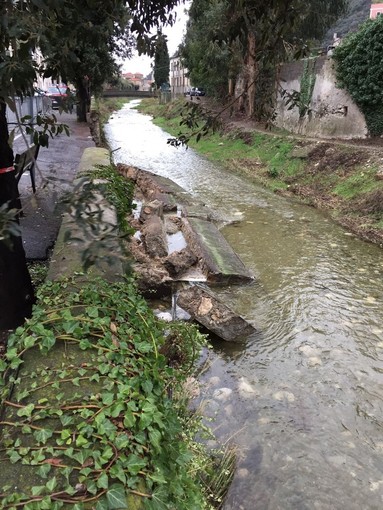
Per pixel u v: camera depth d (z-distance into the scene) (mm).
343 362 4844
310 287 6680
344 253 8164
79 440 1811
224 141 20344
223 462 3389
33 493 1597
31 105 8984
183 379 3625
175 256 6812
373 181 10836
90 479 1655
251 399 4230
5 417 2000
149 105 54719
